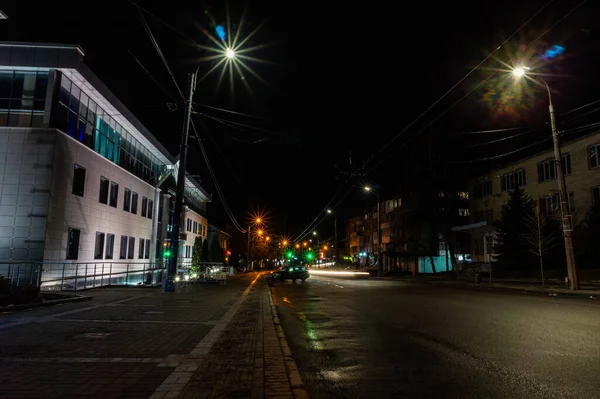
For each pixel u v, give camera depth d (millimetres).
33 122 19500
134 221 30594
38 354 6223
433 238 53781
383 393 5070
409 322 10891
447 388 5215
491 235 42312
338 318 12102
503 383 5355
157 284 24641
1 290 12891
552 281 27094
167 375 5129
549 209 35750
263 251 98750
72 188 20922
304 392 4551
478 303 15312
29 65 19531
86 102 22859
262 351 6594
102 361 5816
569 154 33500
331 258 129500
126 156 29250
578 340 7984
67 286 20359
